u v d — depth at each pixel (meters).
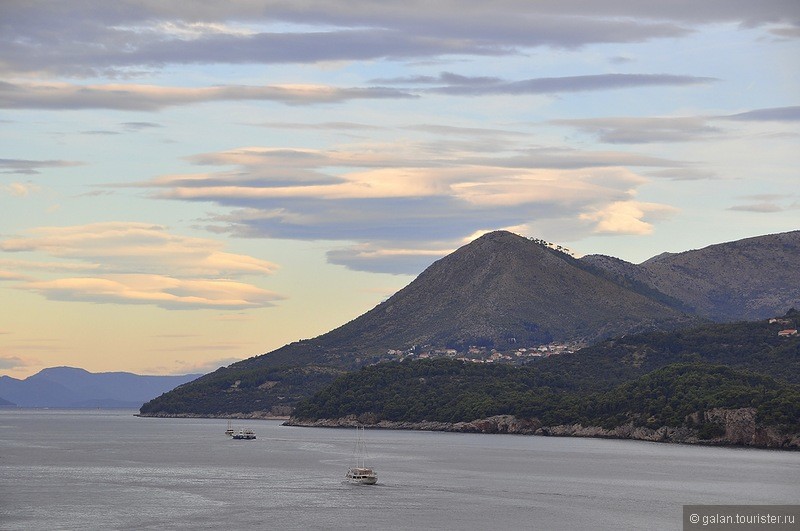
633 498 182.25
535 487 198.62
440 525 152.62
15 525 150.00
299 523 153.12
